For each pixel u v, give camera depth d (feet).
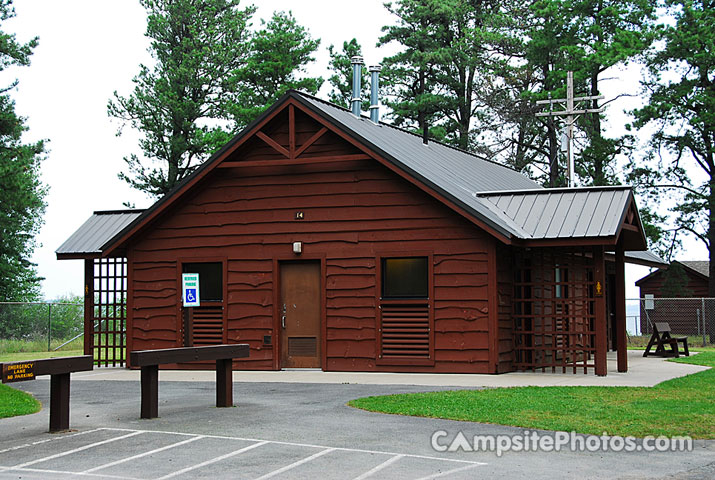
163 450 28.94
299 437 30.73
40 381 54.13
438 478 24.48
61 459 27.94
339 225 56.70
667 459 26.99
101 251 61.36
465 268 53.26
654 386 44.70
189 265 60.75
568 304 56.65
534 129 126.21
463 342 53.06
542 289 56.34
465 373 52.85
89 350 64.28
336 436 30.83
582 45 111.24
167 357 35.88
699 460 26.84
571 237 50.21
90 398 43.14
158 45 130.00
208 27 129.18
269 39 126.41
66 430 33.09
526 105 119.85
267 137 57.62
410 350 54.65
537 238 50.90
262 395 43.27
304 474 25.08
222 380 38.83
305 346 57.62
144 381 35.65
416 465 26.16
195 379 52.42
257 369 57.93
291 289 58.13
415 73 131.54
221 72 129.08
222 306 59.21
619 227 49.90
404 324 54.85
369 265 55.72
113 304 64.44
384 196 55.67
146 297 61.21
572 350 53.01
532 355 55.83
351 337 55.93
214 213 59.88
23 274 142.92
